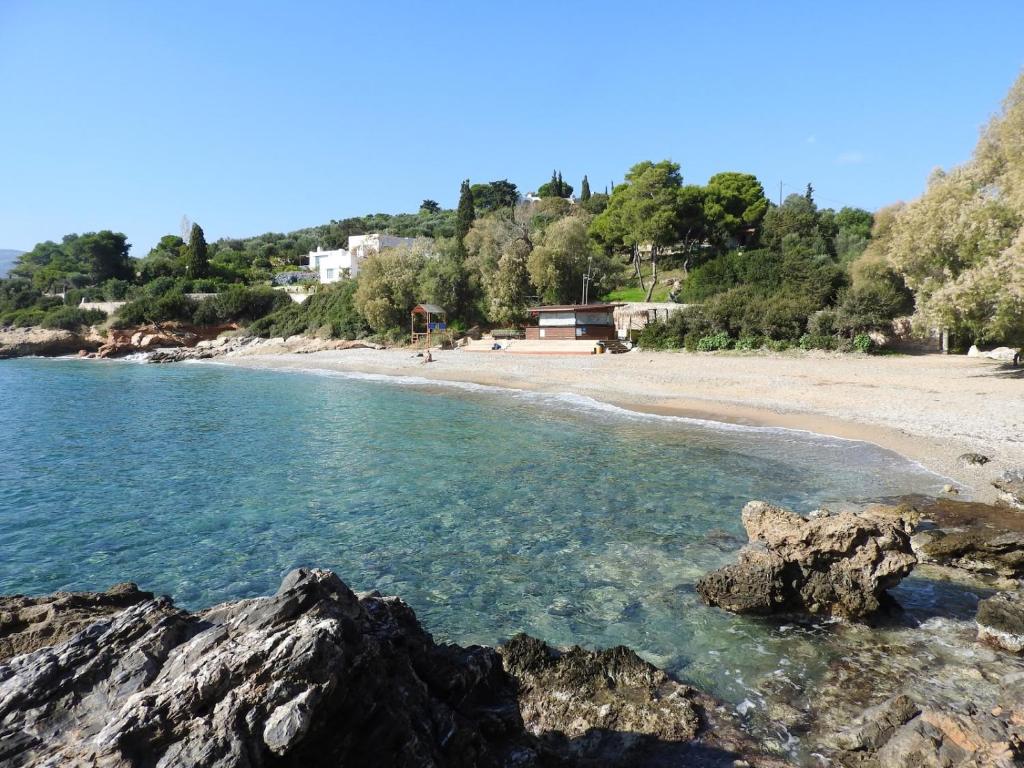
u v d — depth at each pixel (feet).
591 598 32.22
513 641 25.55
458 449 67.82
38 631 20.58
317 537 41.88
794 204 257.55
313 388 130.41
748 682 24.14
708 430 74.69
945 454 57.72
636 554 37.86
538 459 62.49
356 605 15.96
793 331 143.64
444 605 31.73
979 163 112.57
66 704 12.64
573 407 95.45
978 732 17.90
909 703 20.90
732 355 144.56
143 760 10.59
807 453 61.62
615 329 188.24
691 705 22.22
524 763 15.89
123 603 24.76
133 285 314.96
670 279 235.40
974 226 88.48
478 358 171.42
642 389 107.76
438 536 41.70
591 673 23.88
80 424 86.69
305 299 274.77
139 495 51.78
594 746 20.06
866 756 19.19
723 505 46.60
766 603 29.30
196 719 11.38
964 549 34.37
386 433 77.56
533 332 188.96
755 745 20.21
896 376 101.35
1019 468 51.44
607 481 53.98
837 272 155.43
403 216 508.94
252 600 16.11
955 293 85.35
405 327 232.94
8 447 70.90
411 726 13.52
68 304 298.35
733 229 239.09
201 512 47.24
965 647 26.23
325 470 59.62
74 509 48.11
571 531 42.06
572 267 223.92
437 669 17.35
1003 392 82.43
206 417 92.32
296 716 11.38
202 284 302.25
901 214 110.11
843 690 23.35
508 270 219.41
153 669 13.39
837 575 29.25
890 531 29.94
